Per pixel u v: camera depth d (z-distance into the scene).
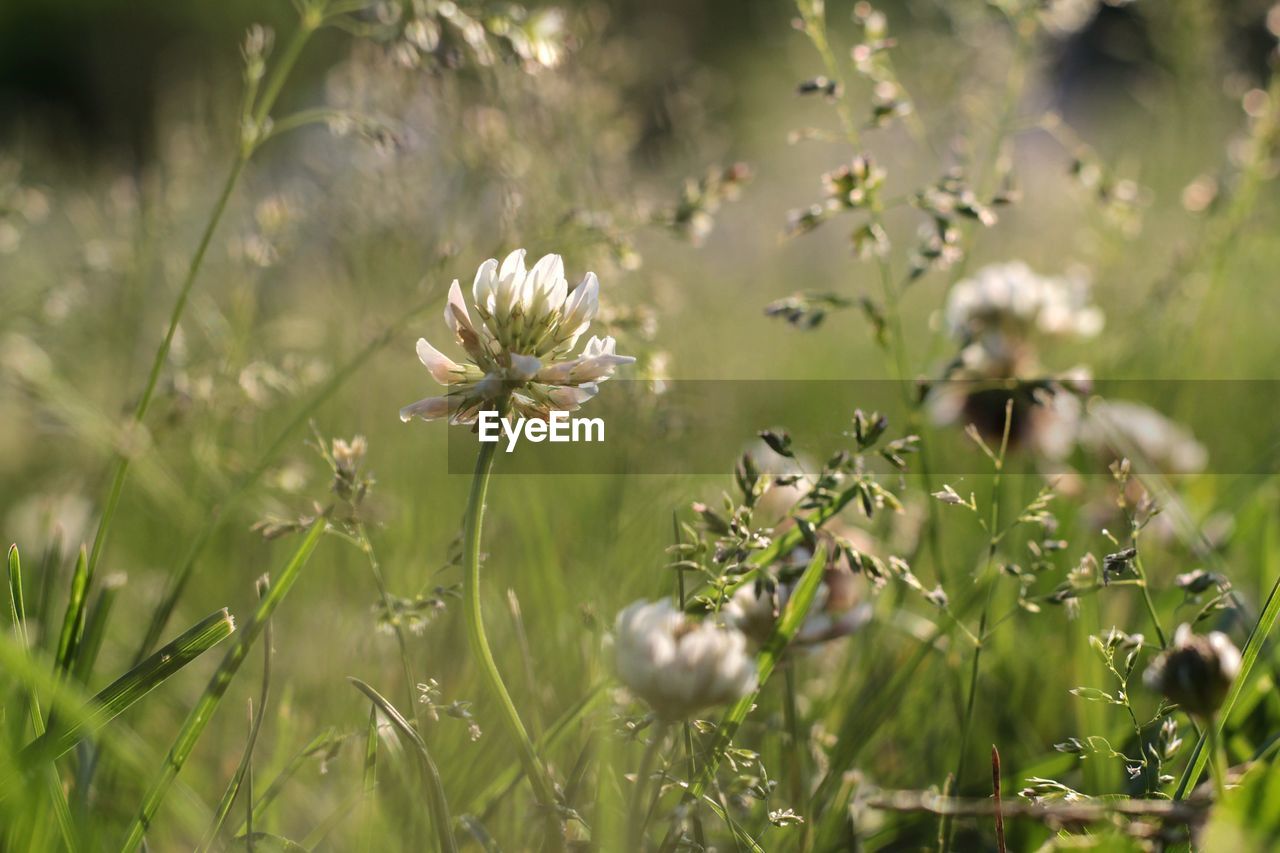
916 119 0.54
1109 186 0.54
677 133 0.89
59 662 0.44
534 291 0.41
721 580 0.42
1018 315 0.56
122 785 0.46
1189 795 0.42
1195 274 0.69
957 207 0.48
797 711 0.48
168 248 0.73
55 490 0.64
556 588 0.51
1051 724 0.50
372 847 0.43
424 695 0.42
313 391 0.65
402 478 0.59
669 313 0.61
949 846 0.44
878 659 0.50
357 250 0.63
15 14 2.96
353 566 0.54
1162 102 1.07
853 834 0.44
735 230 1.15
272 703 0.49
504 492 0.59
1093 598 0.48
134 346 0.71
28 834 0.41
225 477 0.58
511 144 0.59
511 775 0.44
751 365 0.86
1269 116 0.64
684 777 0.43
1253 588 0.53
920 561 0.54
